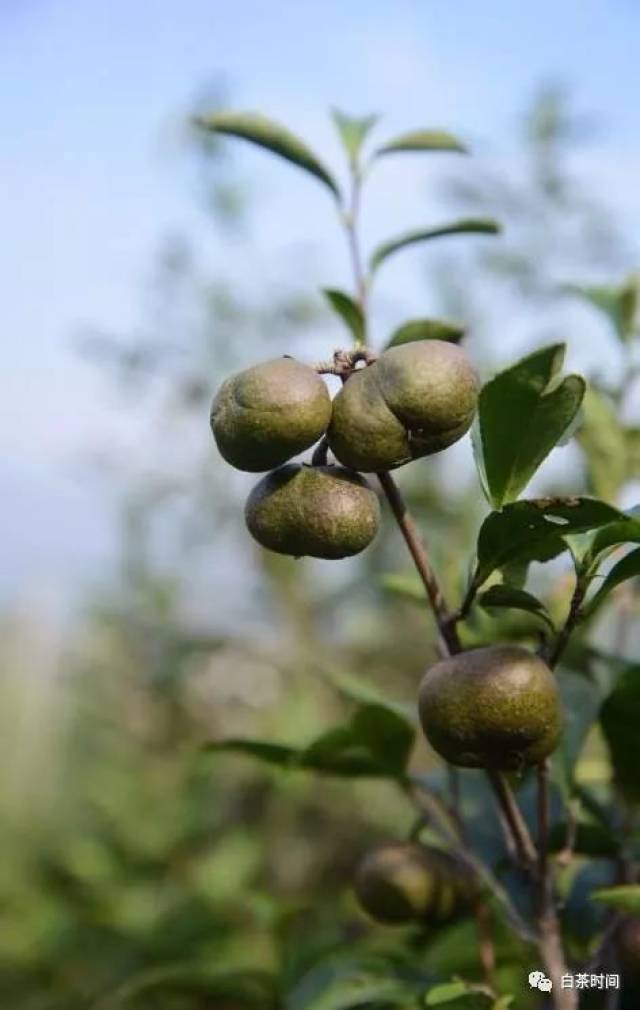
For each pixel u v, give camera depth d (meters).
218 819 0.72
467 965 0.37
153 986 0.42
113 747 0.89
